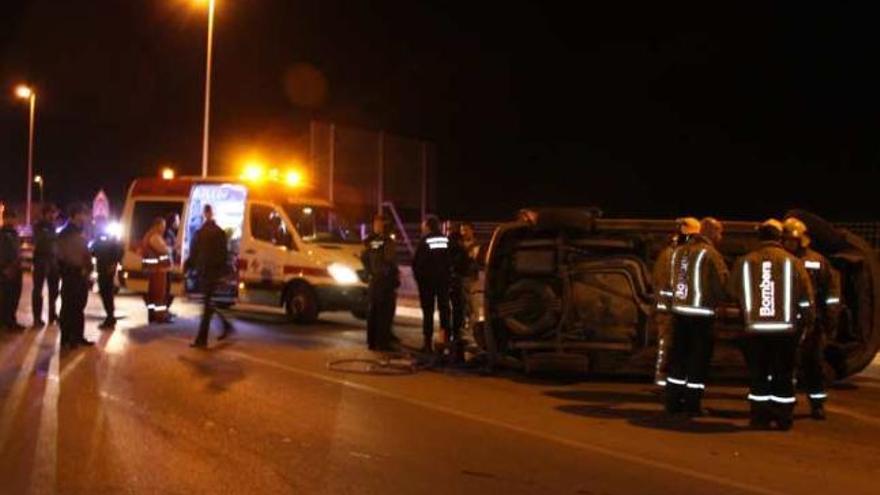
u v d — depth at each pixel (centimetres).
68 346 1304
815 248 1167
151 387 1022
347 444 797
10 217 1470
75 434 810
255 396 987
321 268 1662
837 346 1147
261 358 1246
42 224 1543
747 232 1167
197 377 1090
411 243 2777
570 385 1124
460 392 1055
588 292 1169
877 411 1016
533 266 1186
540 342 1169
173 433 820
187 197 1853
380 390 1048
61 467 710
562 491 677
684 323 946
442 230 1417
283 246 1709
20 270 1490
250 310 1919
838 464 776
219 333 1509
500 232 1198
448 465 739
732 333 1125
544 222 1180
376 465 734
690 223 954
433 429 862
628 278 1163
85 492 651
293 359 1246
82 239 1305
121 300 2070
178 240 1827
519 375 1188
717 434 875
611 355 1149
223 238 1344
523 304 1176
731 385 1155
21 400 945
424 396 1022
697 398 950
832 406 1044
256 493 654
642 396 1060
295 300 1684
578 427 889
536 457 771
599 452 793
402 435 835
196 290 1798
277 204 1738
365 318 1775
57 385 1024
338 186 2944
